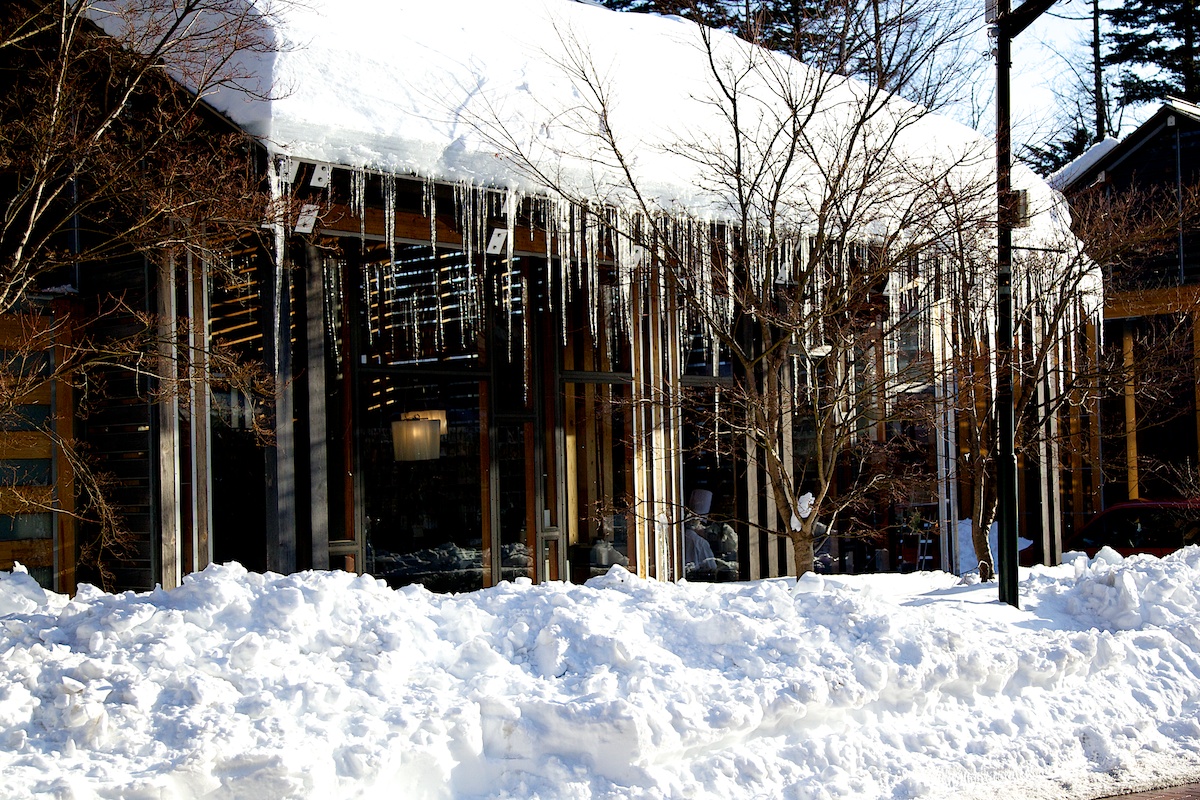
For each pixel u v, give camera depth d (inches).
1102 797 222.7
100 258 316.8
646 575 466.9
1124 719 262.5
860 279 387.9
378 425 399.2
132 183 311.1
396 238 397.7
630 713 200.4
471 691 214.2
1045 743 245.6
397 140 362.6
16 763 176.2
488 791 195.2
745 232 385.7
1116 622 311.1
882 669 239.8
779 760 216.8
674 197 416.8
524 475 440.5
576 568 454.6
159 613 222.7
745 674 236.7
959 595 363.6
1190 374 606.5
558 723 201.5
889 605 275.6
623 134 426.9
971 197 378.6
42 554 372.2
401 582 402.0
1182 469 671.8
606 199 399.5
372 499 396.2
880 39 380.8
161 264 340.8
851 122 425.1
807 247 443.8
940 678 248.8
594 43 492.4
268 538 353.7
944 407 442.6
